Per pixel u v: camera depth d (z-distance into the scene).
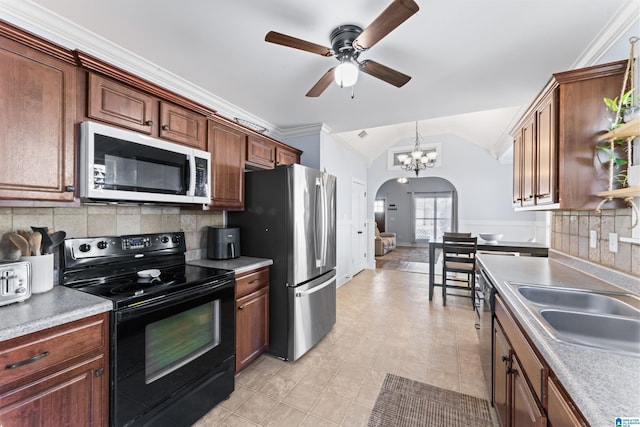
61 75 1.35
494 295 1.69
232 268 2.05
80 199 1.48
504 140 4.79
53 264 1.49
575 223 2.04
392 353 2.48
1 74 1.16
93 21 1.59
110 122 1.53
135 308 1.37
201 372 1.71
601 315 1.16
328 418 1.70
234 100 2.69
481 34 1.69
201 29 1.66
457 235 4.05
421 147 5.98
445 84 2.35
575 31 1.65
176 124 1.90
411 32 1.67
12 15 1.47
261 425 1.65
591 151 1.49
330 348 2.57
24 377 1.03
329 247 2.81
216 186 2.24
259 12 1.52
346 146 4.93
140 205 2.02
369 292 4.33
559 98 1.58
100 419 1.25
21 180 1.21
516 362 1.21
